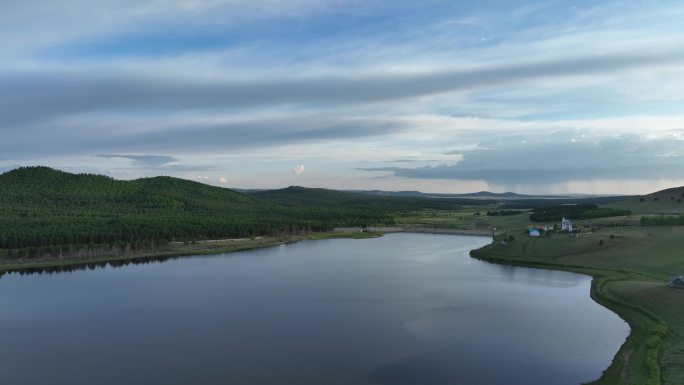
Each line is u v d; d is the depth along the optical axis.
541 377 62.69
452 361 68.38
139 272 140.75
